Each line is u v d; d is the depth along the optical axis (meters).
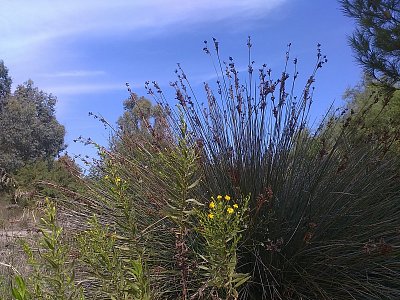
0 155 34.00
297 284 3.62
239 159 3.96
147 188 3.86
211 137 4.07
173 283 3.49
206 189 3.81
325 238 3.79
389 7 5.88
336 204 3.92
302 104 4.17
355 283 3.65
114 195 3.17
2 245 4.36
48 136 37.91
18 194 5.08
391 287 3.83
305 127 4.33
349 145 4.53
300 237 3.70
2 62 41.97
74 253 3.28
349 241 3.72
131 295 2.35
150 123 4.61
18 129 35.69
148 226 3.52
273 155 4.00
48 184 4.77
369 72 6.03
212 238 2.60
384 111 7.23
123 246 3.10
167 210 3.37
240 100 4.15
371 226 3.88
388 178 4.32
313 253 3.67
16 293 1.90
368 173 4.26
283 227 3.73
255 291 3.64
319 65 4.19
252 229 3.54
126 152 4.59
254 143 4.02
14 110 36.62
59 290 2.29
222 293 3.14
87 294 3.23
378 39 5.82
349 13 6.03
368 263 3.72
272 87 4.10
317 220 3.73
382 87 6.06
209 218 2.75
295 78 4.15
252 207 3.65
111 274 2.50
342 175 4.12
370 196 4.12
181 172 2.87
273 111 4.10
